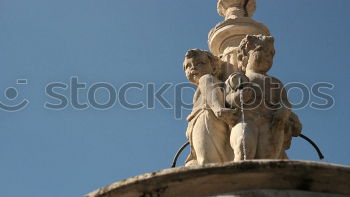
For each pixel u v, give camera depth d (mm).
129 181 14242
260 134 17078
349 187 14305
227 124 17484
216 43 20531
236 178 14227
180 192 14297
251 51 18156
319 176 14203
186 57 18547
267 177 14234
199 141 17453
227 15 21250
